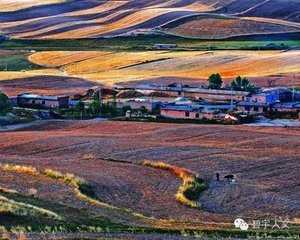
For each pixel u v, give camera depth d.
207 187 135.00
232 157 163.75
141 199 123.00
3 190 112.75
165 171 148.88
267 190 133.25
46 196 115.06
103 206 110.12
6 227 84.12
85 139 190.88
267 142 187.12
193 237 84.94
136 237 83.25
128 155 168.62
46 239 79.38
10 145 183.25
